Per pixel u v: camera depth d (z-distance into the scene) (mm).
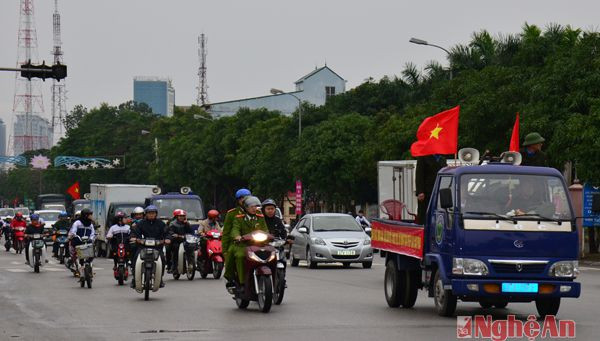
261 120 131625
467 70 72625
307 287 35500
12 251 78688
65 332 21969
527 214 23047
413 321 23297
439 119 26469
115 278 40375
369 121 99562
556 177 23578
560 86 56500
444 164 26562
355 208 101125
